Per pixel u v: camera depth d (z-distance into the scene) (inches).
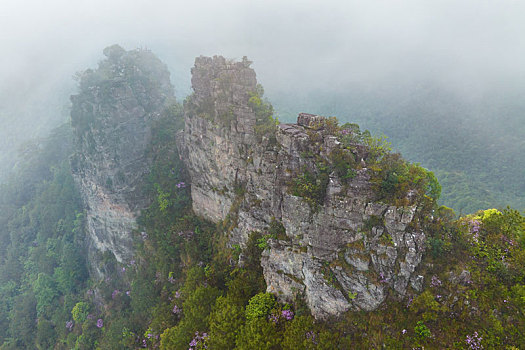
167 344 1664.6
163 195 2832.2
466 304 1162.6
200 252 2249.0
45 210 4212.6
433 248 1237.7
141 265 2856.8
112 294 3065.9
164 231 2701.8
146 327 2341.3
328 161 1453.0
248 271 1774.1
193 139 2568.9
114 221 3225.9
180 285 2218.3
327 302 1368.1
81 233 3806.6
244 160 2059.5
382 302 1269.7
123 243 3193.9
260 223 1806.1
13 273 4237.2
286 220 1546.5
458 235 1279.5
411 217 1232.2
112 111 3097.9
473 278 1196.5
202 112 2469.2
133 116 3243.1
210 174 2416.3
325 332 1288.1
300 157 1535.4
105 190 3164.4
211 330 1501.0
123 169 3176.7
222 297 1662.2
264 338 1355.8
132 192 3144.7
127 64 3597.4
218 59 2504.9
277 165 1611.7
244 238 1924.2
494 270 1208.2
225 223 2182.6
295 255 1502.2
